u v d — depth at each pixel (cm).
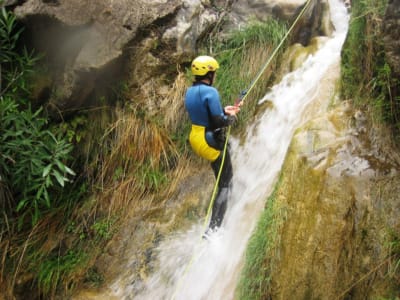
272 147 383
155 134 422
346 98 339
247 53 450
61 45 402
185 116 428
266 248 281
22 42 406
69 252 401
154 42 416
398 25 276
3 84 390
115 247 398
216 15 471
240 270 311
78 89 404
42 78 405
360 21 331
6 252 389
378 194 255
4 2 393
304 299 254
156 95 425
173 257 372
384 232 245
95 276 386
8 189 383
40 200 392
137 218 409
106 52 394
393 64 278
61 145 373
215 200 342
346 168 269
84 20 390
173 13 425
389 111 285
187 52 430
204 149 321
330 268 250
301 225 267
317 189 269
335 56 409
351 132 296
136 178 423
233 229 344
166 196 416
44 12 385
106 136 427
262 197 341
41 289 385
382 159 271
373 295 239
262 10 473
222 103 429
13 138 369
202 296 332
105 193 422
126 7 399
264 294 274
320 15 486
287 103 402
